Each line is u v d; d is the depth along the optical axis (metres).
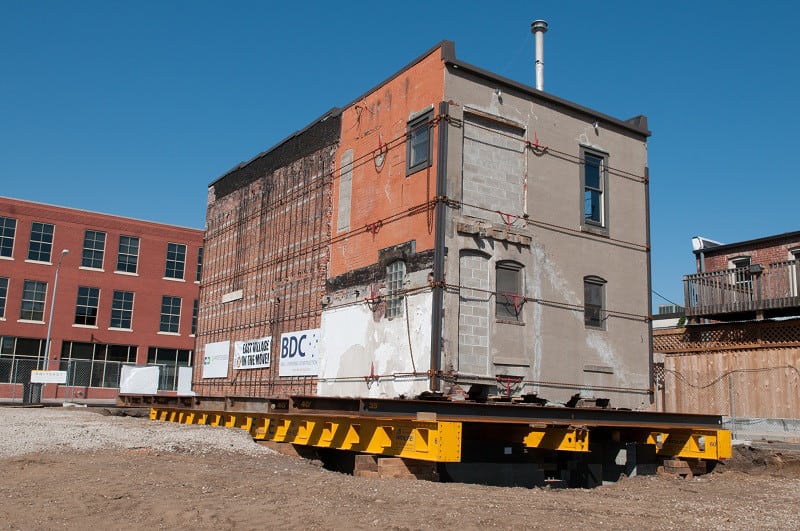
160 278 55.22
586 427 14.27
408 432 12.09
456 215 17.00
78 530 7.05
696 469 17.11
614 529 8.05
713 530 8.39
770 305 23.05
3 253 49.38
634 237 20.92
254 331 24.84
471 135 17.80
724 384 23.31
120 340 52.81
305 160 23.16
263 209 25.53
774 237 27.03
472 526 7.73
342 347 19.66
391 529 7.42
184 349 55.66
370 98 20.14
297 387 21.56
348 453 15.59
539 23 22.14
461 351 16.58
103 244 53.34
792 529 8.69
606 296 19.84
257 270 25.33
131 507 8.05
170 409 22.64
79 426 15.45
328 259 21.05
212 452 13.42
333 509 8.33
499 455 14.98
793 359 21.67
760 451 17.97
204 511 7.91
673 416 16.45
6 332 48.53
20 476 9.72
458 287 16.75
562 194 19.36
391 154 18.88
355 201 20.19
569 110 19.95
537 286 18.33
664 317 32.59
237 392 25.31
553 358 18.31
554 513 8.90
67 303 51.19
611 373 19.50
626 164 21.16
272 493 9.22
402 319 17.42
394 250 18.06
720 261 29.12
